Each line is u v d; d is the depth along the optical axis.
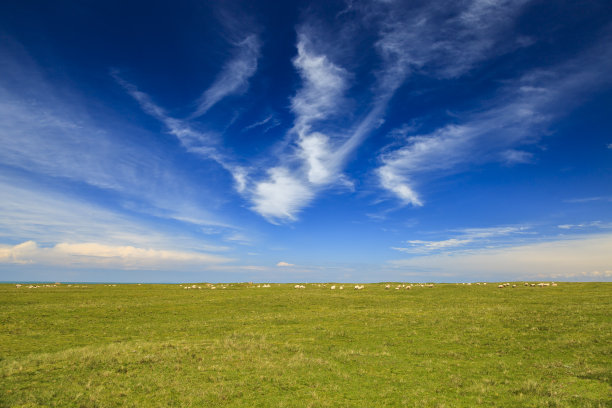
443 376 18.95
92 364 20.45
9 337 30.19
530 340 25.75
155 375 18.86
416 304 51.00
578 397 15.38
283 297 60.72
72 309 45.03
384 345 26.38
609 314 33.62
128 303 52.34
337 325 34.84
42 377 18.39
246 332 31.86
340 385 17.81
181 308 48.25
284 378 18.75
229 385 17.61
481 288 72.44
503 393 16.28
